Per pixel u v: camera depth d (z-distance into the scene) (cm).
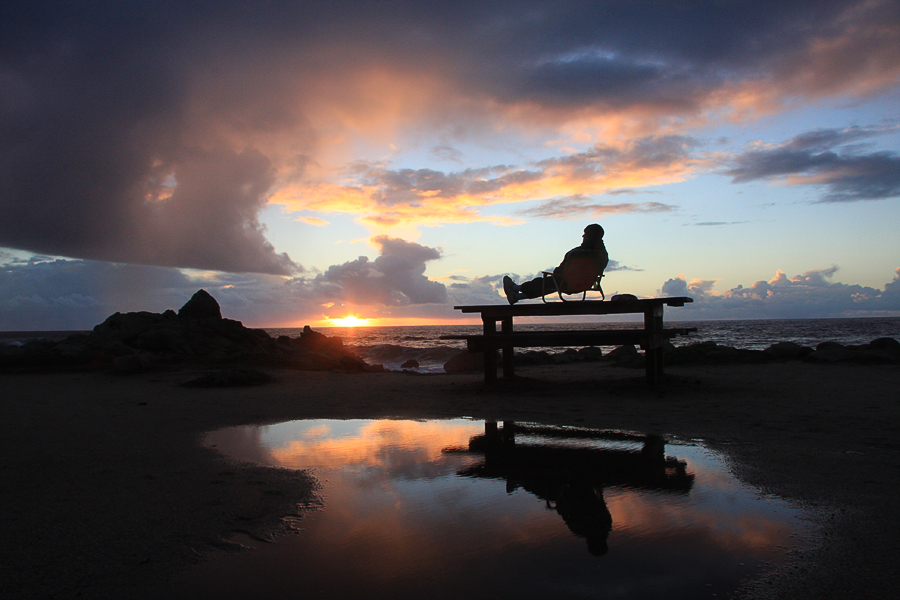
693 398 764
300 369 1363
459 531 290
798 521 296
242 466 429
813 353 1312
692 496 344
